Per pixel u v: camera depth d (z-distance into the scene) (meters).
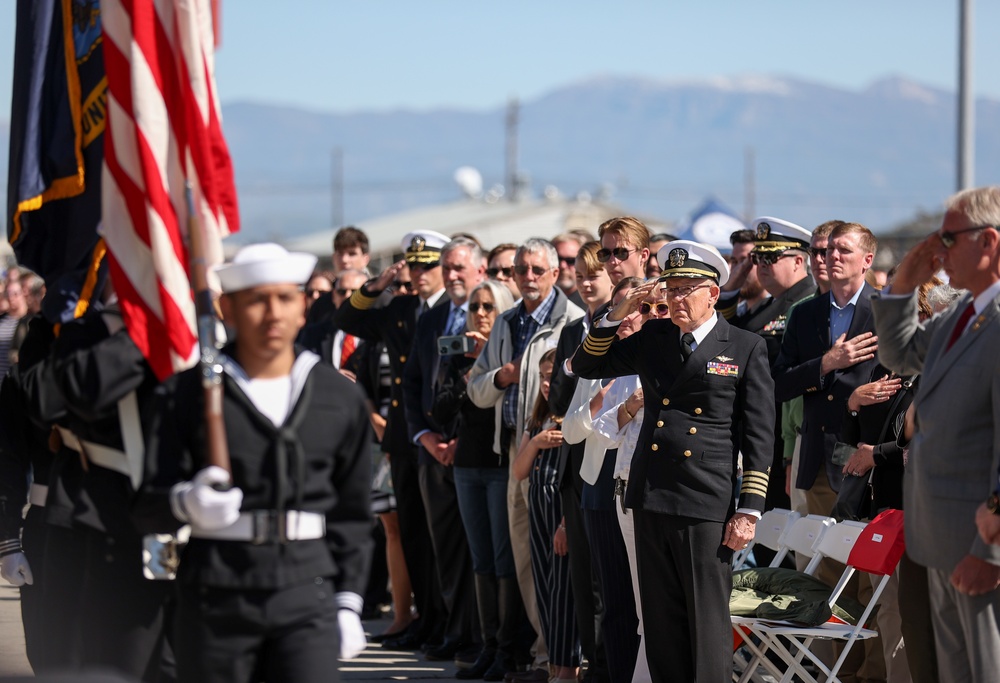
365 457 11.51
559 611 18.88
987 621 12.46
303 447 11.12
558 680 18.94
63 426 13.12
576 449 18.30
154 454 11.12
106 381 12.43
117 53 13.09
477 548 20.78
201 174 13.14
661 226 89.31
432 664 21.72
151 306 12.77
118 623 12.59
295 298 11.20
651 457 15.70
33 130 14.49
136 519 11.12
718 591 15.37
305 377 11.30
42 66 14.62
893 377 17.11
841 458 17.36
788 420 20.95
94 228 13.99
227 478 10.61
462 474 20.80
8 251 75.56
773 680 17.05
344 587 11.32
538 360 19.80
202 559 10.92
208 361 10.94
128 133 13.03
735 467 15.80
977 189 12.70
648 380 15.94
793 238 21.42
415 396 22.20
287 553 10.95
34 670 14.14
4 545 14.06
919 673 14.16
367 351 25.28
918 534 13.05
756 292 22.62
